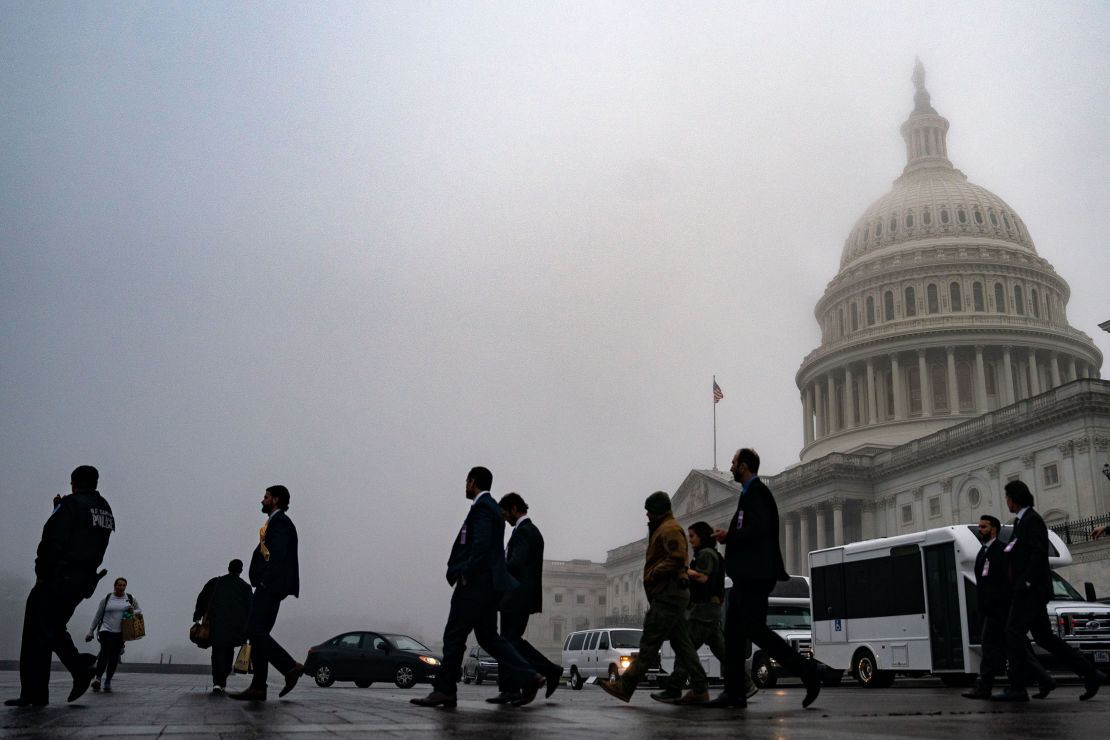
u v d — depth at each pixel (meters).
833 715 10.98
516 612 13.74
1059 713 11.59
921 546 25.31
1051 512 64.38
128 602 21.33
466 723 9.12
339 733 7.87
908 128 123.31
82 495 12.46
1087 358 98.12
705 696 12.73
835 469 81.00
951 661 23.77
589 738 7.59
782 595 33.62
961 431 73.50
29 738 7.27
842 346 100.62
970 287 100.44
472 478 12.37
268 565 13.72
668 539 12.58
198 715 10.09
